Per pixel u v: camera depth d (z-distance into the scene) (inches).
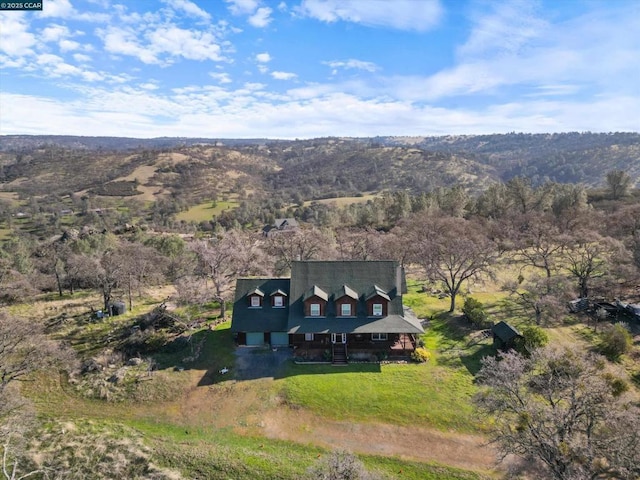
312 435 1211.2
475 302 1952.5
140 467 1085.1
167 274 2748.5
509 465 1065.5
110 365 1594.5
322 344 1628.9
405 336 1739.7
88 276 2266.2
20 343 1439.5
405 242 2795.3
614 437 868.0
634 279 2252.7
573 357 1086.4
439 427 1223.5
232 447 1161.4
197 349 1681.8
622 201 4365.2
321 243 2930.6
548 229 2625.5
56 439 1192.8
